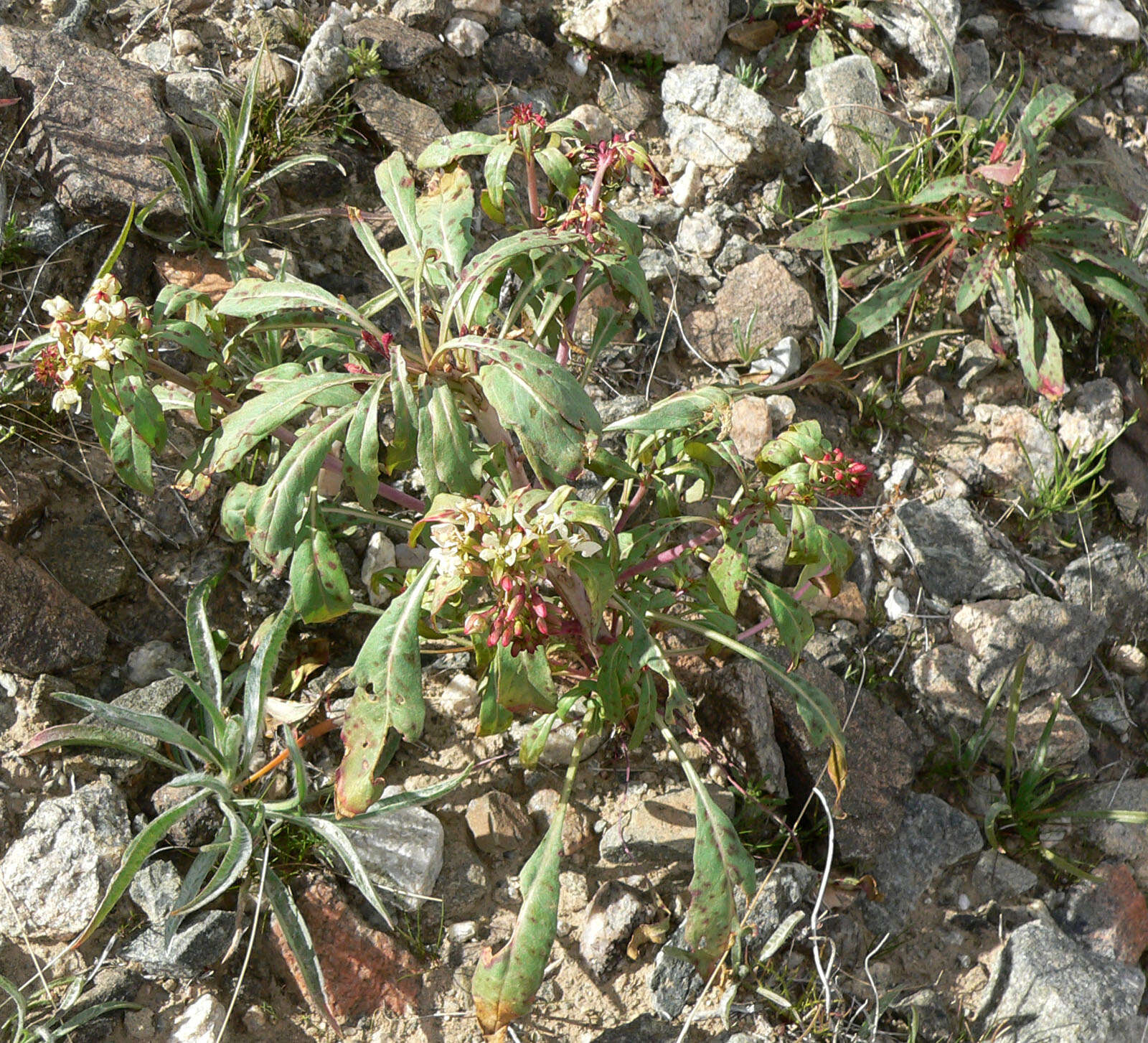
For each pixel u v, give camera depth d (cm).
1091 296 93
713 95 91
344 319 77
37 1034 72
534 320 81
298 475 71
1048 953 79
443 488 76
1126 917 81
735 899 78
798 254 90
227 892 76
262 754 78
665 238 90
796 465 75
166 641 79
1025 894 81
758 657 76
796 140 91
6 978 73
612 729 80
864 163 93
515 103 91
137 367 71
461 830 78
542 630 69
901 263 92
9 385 79
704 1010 76
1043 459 89
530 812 79
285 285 73
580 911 77
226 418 72
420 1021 75
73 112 83
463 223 78
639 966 77
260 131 86
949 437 89
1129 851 82
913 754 82
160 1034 74
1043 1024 78
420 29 91
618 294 83
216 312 75
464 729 79
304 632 80
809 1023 77
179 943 74
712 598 75
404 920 76
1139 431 91
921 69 96
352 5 91
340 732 79
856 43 96
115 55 86
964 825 81
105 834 75
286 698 79
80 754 76
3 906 74
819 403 89
